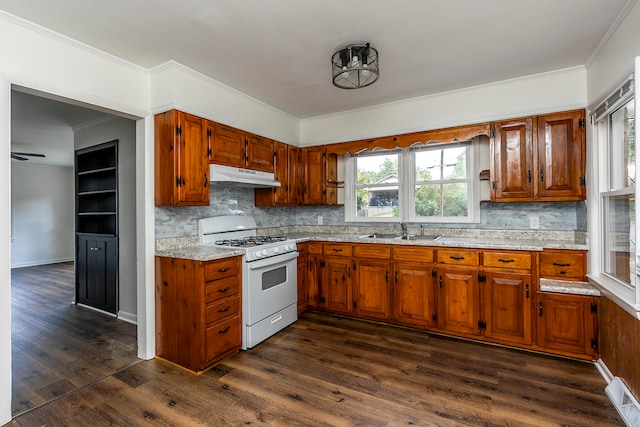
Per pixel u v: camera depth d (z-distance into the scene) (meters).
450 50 2.42
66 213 7.71
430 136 3.37
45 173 7.38
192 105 2.72
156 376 2.38
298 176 4.16
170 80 2.57
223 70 2.73
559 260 2.67
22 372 2.46
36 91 2.05
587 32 2.18
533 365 2.48
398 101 3.53
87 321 3.59
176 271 2.56
